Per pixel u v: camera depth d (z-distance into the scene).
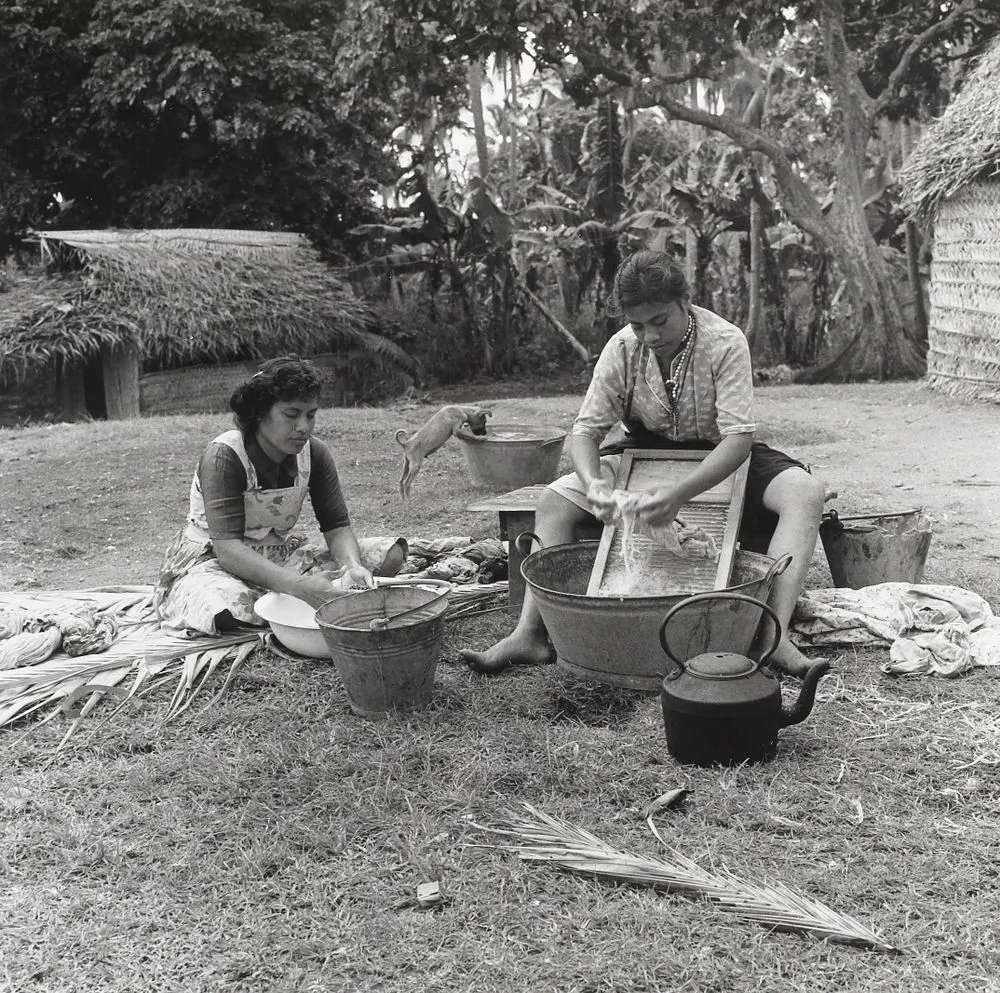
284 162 18.67
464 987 2.22
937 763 3.06
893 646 3.80
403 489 7.21
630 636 3.44
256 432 4.03
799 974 2.22
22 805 3.07
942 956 2.24
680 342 3.78
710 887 2.48
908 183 14.34
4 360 14.66
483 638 4.27
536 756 3.21
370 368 18.39
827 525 4.47
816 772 3.03
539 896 2.53
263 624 4.18
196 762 3.28
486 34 15.82
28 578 5.96
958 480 7.84
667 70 19.77
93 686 3.78
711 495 3.85
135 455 9.82
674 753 3.12
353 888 2.59
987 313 12.94
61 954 2.39
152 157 18.59
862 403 13.24
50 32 16.55
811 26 20.23
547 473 7.63
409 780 3.10
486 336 20.95
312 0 18.47
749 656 3.79
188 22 16.61
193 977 2.30
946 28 17.33
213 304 15.81
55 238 15.85
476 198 19.84
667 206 20.92
